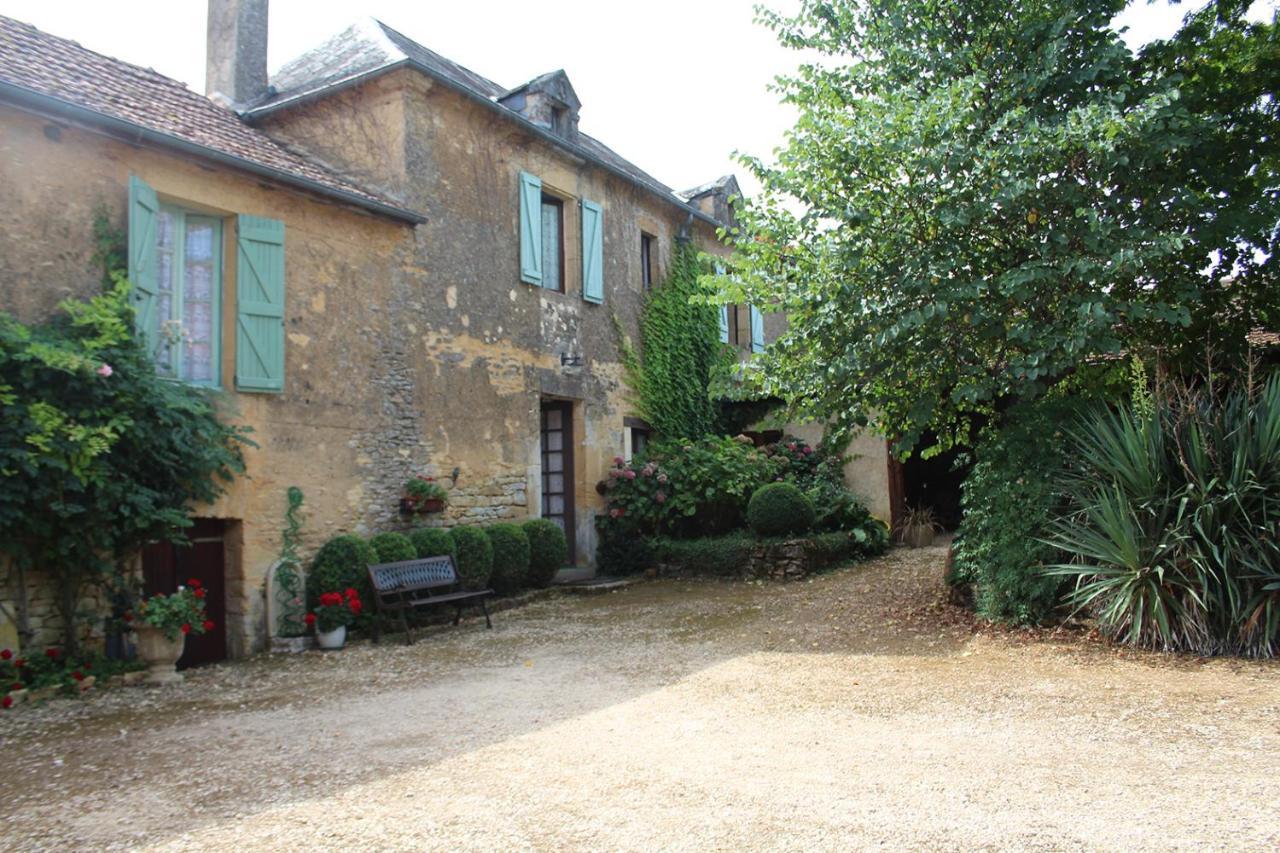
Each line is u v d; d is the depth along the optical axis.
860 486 13.59
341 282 8.59
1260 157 7.70
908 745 4.27
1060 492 6.82
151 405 6.29
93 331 6.21
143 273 6.79
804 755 4.15
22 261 6.09
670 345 13.82
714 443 12.79
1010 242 7.24
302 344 8.16
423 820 3.40
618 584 10.95
